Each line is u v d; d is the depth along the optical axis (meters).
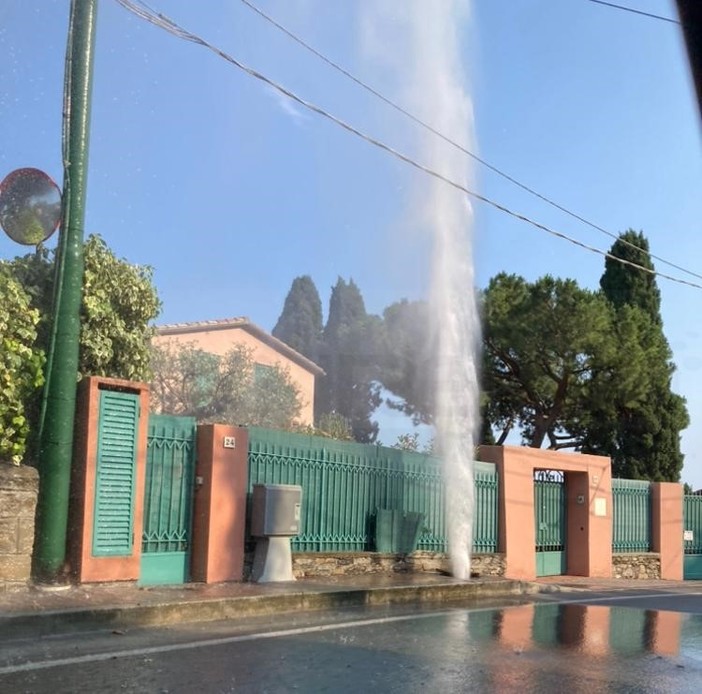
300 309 30.41
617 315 25.70
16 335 9.62
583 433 27.78
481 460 16.67
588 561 18.45
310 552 12.52
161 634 8.10
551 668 7.37
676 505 21.19
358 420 25.78
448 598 12.32
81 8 9.82
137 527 10.06
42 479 9.30
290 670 6.80
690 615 11.70
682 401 27.28
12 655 6.91
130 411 10.10
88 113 9.83
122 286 11.33
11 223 10.50
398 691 6.27
